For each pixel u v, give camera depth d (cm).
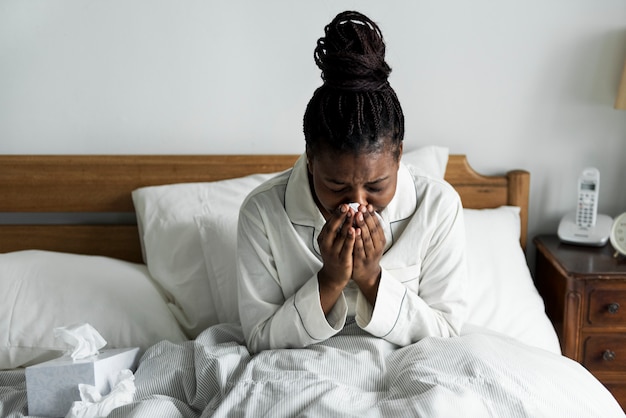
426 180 138
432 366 120
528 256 210
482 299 170
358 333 137
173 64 196
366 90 109
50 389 128
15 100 198
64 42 194
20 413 129
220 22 194
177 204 181
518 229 191
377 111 109
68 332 137
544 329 167
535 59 197
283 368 125
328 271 126
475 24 194
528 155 204
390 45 196
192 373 133
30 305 160
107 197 198
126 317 159
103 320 158
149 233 178
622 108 188
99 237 199
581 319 176
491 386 113
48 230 198
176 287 169
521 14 194
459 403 108
